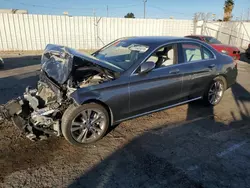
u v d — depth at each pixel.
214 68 4.49
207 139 3.37
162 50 3.74
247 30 21.45
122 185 2.37
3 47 14.12
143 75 3.42
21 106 3.13
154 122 3.93
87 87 3.00
